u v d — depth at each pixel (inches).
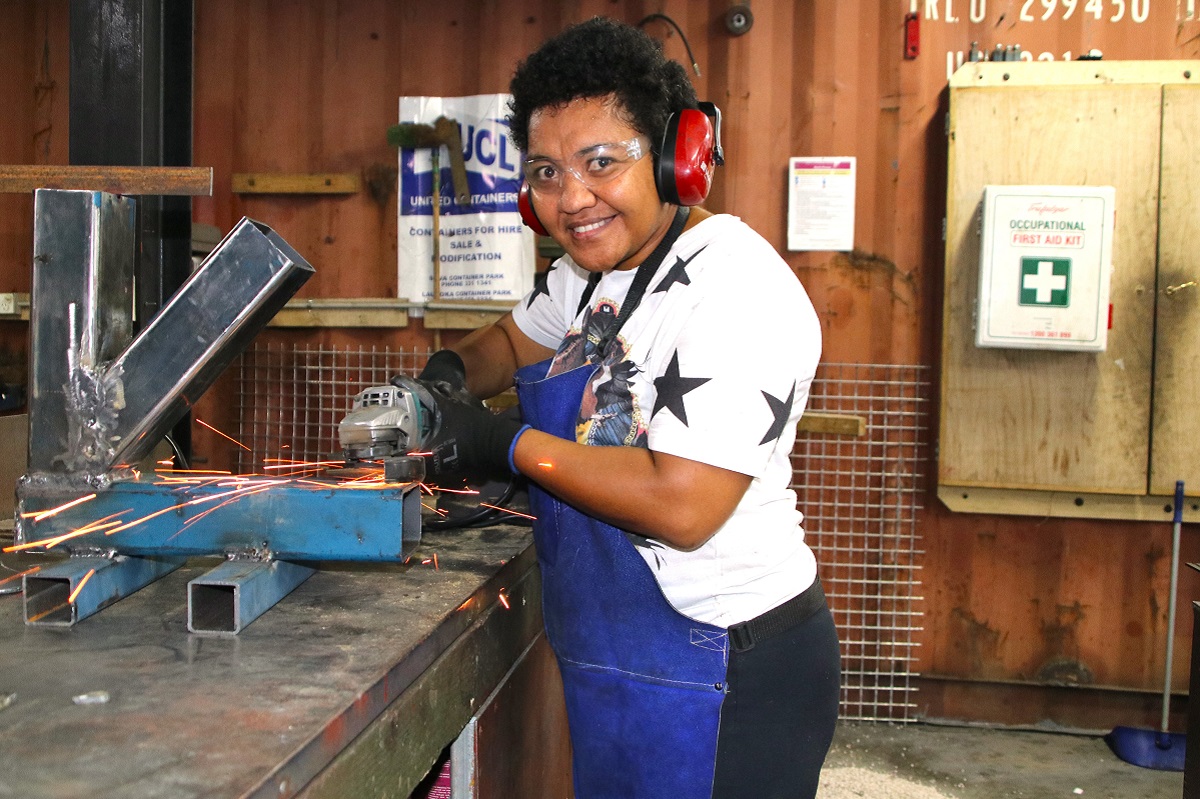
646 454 47.4
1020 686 129.0
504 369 69.3
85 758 31.5
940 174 126.6
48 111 143.3
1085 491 121.0
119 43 65.8
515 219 134.8
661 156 48.4
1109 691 127.1
